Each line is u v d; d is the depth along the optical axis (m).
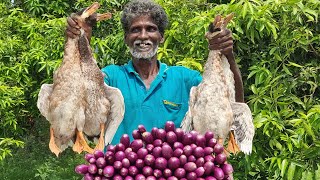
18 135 5.23
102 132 2.14
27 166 6.23
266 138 2.98
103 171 1.75
